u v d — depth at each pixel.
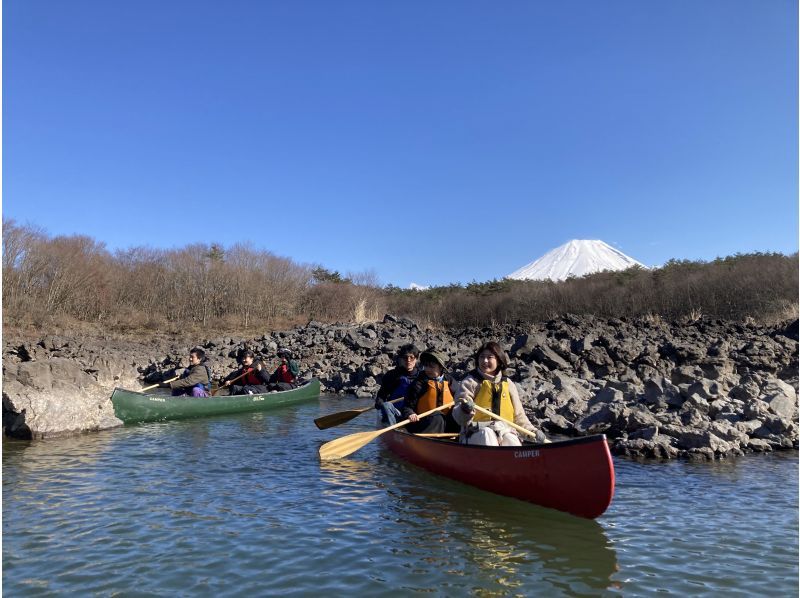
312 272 39.44
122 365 16.47
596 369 14.83
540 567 4.63
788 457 8.16
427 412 8.03
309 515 5.81
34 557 4.71
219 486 6.82
